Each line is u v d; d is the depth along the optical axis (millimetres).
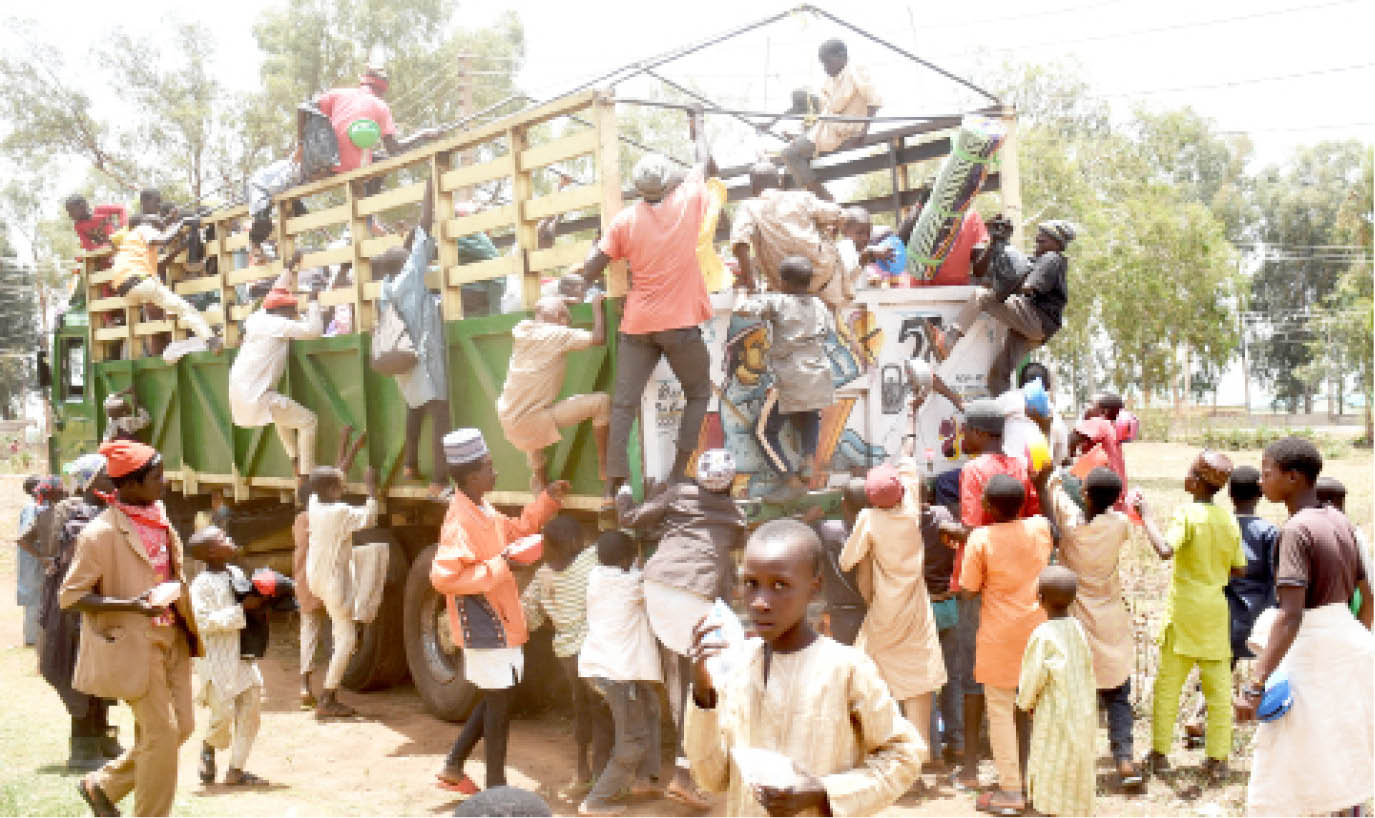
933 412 6711
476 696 6922
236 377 8320
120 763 5203
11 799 5820
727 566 5586
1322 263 73062
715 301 6113
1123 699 5828
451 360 7227
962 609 6195
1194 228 30641
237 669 6152
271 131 31906
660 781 5914
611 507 5984
